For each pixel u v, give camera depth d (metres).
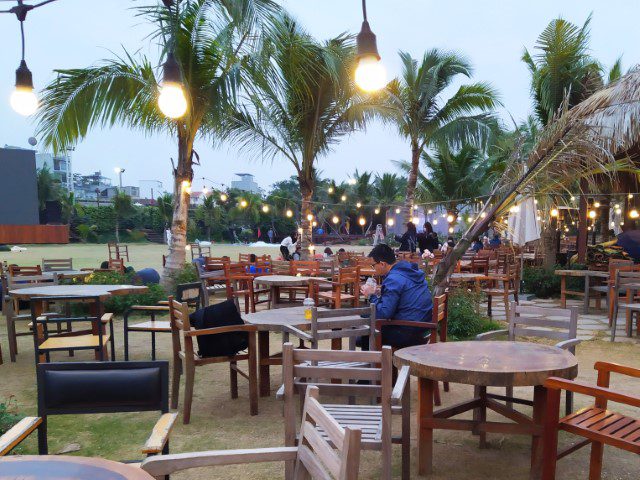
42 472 1.68
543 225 13.85
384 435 2.69
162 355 6.98
